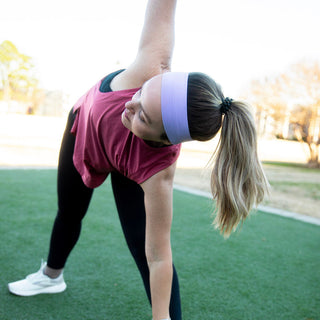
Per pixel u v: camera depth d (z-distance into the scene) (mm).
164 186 1046
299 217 3820
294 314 1698
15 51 26562
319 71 10477
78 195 1498
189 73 962
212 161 1057
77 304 1657
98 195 4043
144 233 1307
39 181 4461
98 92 1157
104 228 2822
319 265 2361
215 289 1905
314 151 11188
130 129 988
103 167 1225
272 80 11125
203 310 1681
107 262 2154
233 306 1736
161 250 1093
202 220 3303
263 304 1776
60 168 1457
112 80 1165
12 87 27094
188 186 5469
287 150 15406
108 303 1687
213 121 942
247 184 1006
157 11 1060
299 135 11359
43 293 1726
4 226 2643
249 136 972
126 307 1663
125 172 1128
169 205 1064
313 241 2920
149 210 1070
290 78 10820
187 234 2850
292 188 6234
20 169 5414
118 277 1963
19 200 3434
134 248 1323
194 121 912
